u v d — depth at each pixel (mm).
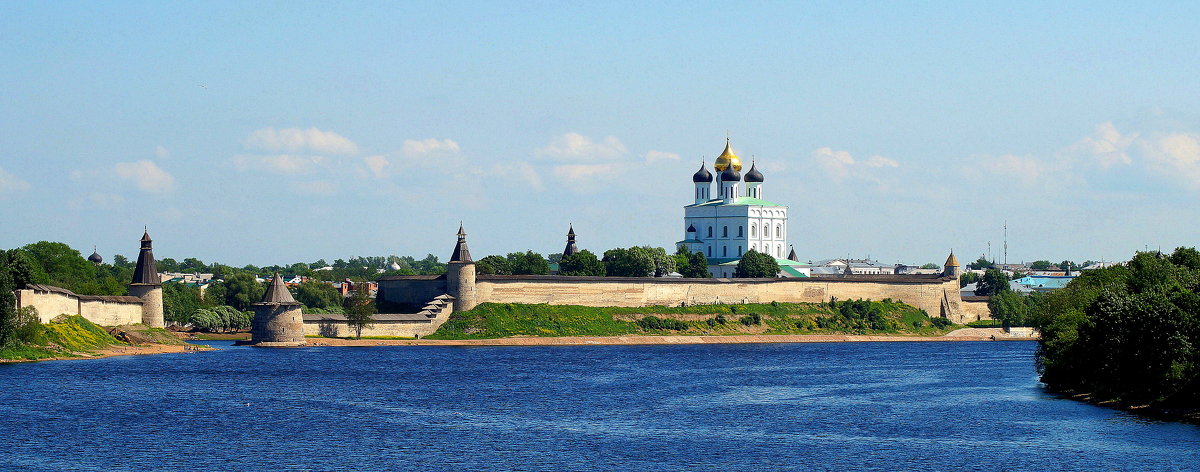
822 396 146625
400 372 179375
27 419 122000
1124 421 119562
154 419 123875
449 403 139625
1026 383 160875
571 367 192250
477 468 100312
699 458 104188
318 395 146375
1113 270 176000
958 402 137875
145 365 183000
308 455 105375
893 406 135500
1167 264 164000
